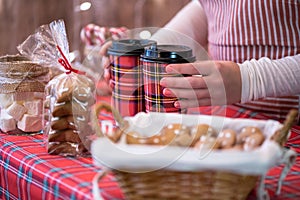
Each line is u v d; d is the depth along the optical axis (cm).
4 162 110
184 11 171
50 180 92
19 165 103
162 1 298
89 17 279
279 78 118
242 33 143
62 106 103
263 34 140
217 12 151
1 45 285
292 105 138
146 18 300
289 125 79
